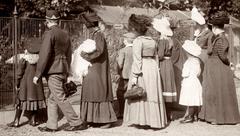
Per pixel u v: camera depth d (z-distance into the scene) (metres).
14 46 8.81
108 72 8.32
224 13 8.77
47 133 7.84
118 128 8.27
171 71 8.88
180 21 12.60
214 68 8.72
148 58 8.18
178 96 9.67
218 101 8.65
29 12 17.69
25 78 8.16
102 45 8.10
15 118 8.29
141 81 8.10
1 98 8.85
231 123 8.67
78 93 10.76
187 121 8.77
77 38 9.30
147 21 8.23
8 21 8.80
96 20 8.20
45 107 8.33
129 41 8.90
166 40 8.87
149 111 8.06
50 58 7.78
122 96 8.99
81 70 8.15
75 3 18.38
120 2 21.77
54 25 7.88
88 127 8.30
